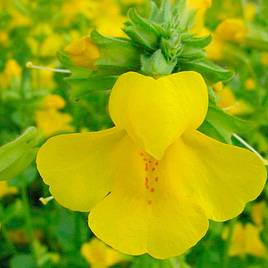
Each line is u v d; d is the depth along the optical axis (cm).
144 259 10
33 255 13
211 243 13
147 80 7
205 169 7
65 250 14
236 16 16
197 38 8
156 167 7
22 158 8
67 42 17
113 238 7
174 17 8
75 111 15
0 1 20
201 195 7
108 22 18
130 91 7
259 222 14
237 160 7
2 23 19
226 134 8
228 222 14
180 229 7
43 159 7
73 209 7
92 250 13
